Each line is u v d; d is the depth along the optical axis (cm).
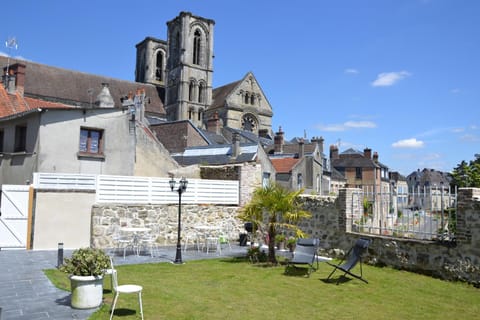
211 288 913
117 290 675
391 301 849
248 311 754
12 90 2639
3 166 1842
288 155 4031
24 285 884
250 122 7106
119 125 1906
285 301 830
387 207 1398
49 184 1385
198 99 7231
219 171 1941
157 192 1587
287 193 1258
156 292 859
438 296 895
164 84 7856
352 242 1291
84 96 5884
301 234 1212
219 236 1573
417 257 1120
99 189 1462
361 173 5725
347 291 923
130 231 1396
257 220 1293
